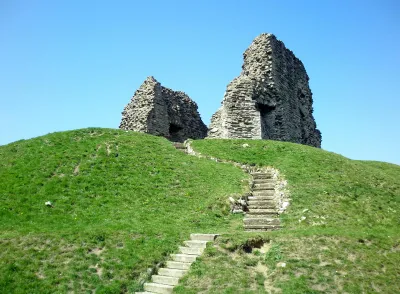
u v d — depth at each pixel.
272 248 15.99
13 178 23.77
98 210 21.03
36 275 14.38
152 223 19.72
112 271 14.97
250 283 13.88
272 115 40.31
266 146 31.55
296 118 44.41
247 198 23.61
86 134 31.62
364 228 19.59
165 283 14.52
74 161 26.31
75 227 18.31
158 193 23.48
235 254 15.63
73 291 13.77
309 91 50.56
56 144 29.11
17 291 13.42
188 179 25.42
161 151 29.81
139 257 15.80
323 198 22.45
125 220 19.89
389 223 20.61
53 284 13.98
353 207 21.86
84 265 15.04
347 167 27.20
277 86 40.69
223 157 29.56
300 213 20.97
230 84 38.81
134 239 17.14
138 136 32.53
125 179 24.73
